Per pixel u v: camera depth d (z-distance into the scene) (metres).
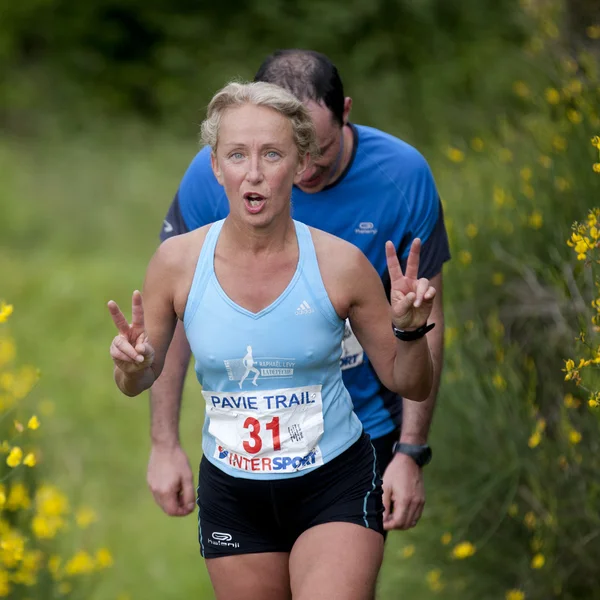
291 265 9.69
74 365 25.50
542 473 14.02
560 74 15.92
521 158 16.47
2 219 36.56
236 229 9.68
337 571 9.73
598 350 11.12
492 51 40.06
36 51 52.72
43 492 14.63
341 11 47.06
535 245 15.07
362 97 40.97
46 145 45.06
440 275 12.41
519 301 15.67
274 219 9.53
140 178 40.44
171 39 51.44
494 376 14.51
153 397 11.99
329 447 10.01
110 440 22.22
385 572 15.94
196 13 52.06
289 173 9.54
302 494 10.11
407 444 11.99
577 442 13.50
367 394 12.23
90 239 36.03
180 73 50.31
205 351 9.74
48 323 28.00
